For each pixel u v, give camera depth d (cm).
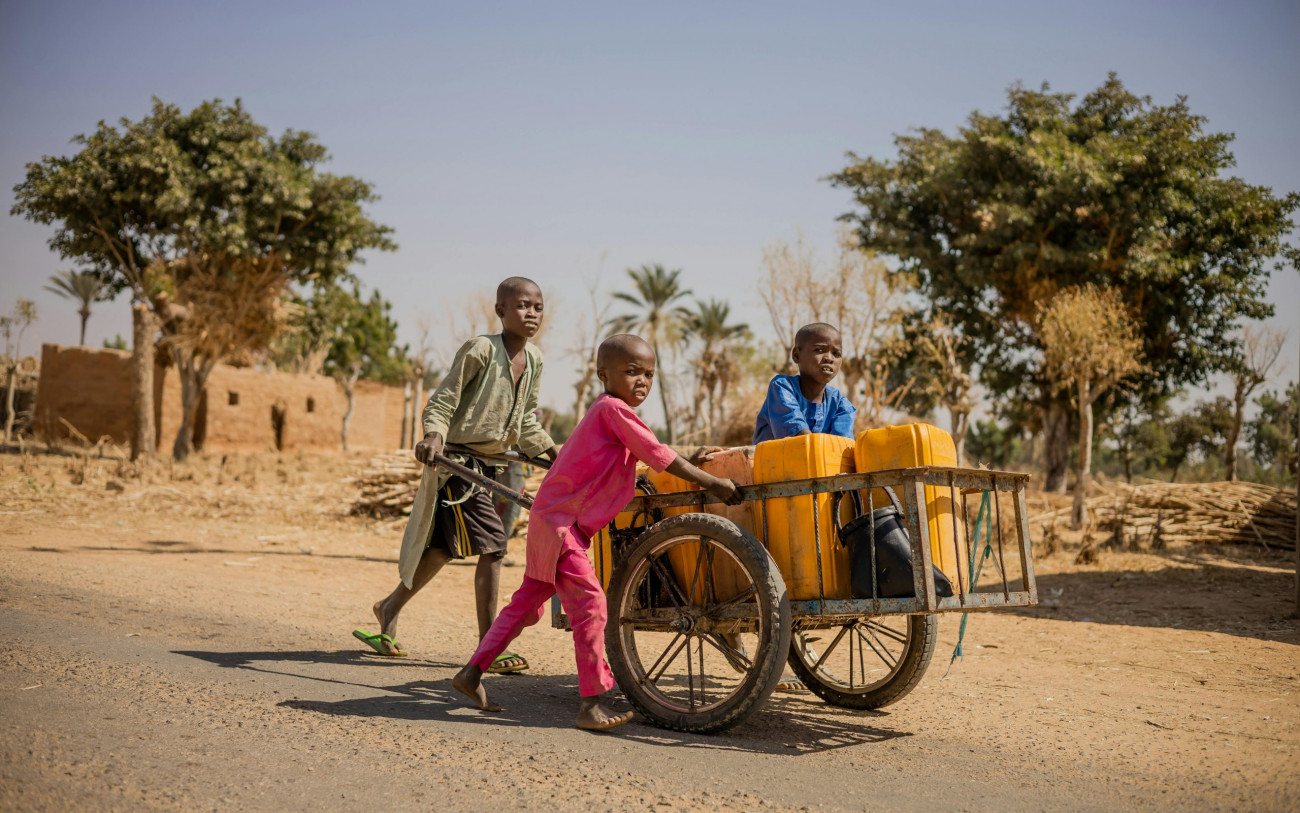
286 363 4594
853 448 375
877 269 2195
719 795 281
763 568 344
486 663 375
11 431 3219
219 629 540
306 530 1289
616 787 282
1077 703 451
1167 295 2634
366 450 3672
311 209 2778
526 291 473
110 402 3128
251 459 2747
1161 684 512
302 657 474
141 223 2733
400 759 300
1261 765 339
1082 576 1067
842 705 432
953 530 346
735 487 366
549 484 369
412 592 492
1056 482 2889
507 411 470
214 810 243
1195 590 958
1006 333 2917
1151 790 307
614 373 372
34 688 352
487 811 255
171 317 2634
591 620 358
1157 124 2809
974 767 329
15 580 648
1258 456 4909
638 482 423
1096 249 2595
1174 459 4881
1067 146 2720
